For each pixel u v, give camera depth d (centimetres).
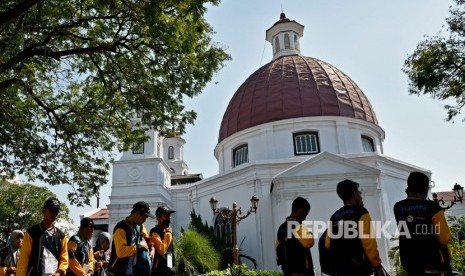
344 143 2834
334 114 2903
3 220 3606
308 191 2298
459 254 1341
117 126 1423
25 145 1359
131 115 1412
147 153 3106
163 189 3062
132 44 1212
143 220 654
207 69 1226
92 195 1473
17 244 789
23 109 1397
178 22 1037
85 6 1182
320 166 2362
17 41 972
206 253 1861
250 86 3312
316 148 2856
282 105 2977
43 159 1421
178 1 1026
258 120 2994
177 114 1290
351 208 541
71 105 1430
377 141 3119
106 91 1308
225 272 1540
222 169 3197
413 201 542
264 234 2470
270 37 4112
